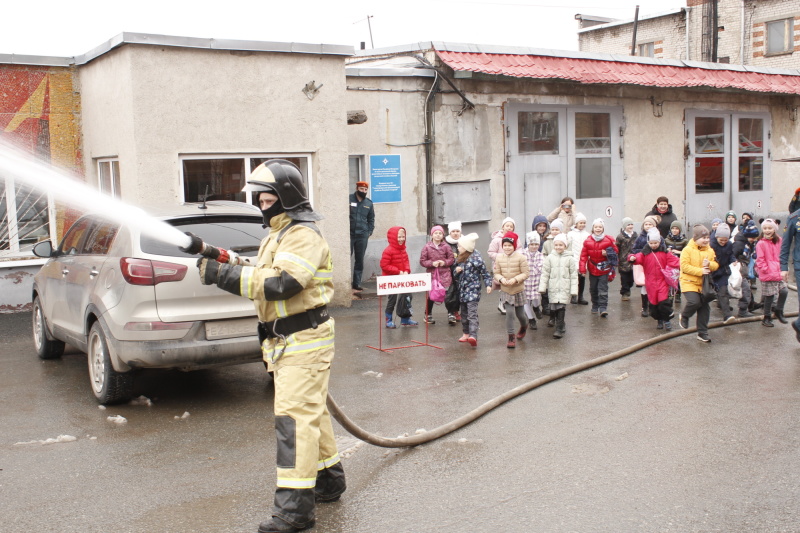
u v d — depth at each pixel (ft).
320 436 14.84
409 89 45.70
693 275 31.01
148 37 32.89
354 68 43.45
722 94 61.31
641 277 36.27
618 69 53.57
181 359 20.76
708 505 14.90
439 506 14.97
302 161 38.11
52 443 18.81
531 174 51.11
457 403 22.34
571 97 52.47
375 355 28.76
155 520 14.39
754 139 64.64
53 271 26.00
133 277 20.52
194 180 35.14
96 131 37.27
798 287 29.91
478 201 48.49
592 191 54.49
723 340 31.53
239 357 21.42
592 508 14.79
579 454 17.93
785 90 62.18
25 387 24.12
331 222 38.63
